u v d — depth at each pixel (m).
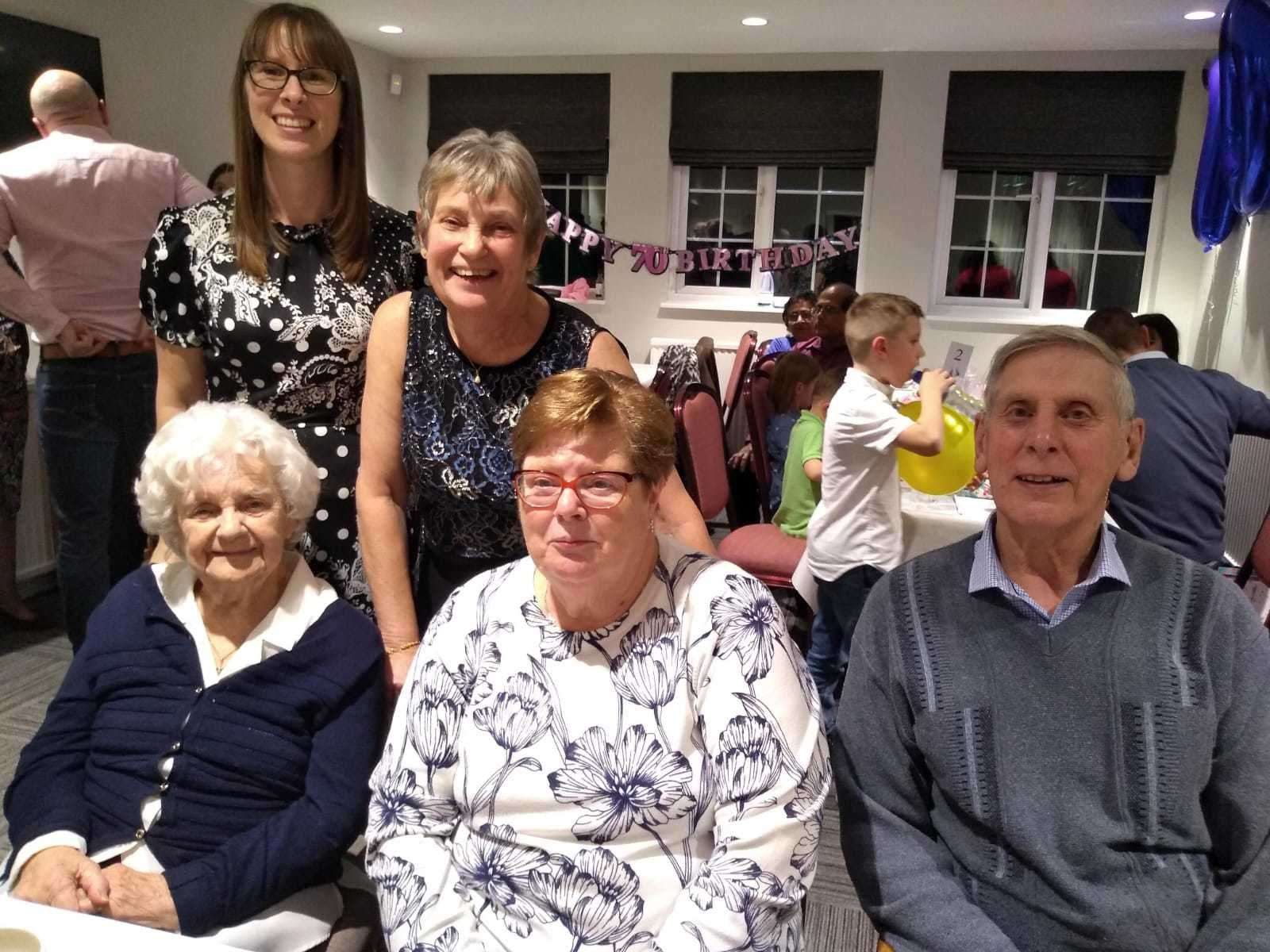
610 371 1.10
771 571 2.95
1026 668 1.12
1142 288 5.77
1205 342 5.23
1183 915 1.06
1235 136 4.11
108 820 1.23
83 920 0.87
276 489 1.26
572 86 6.06
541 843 1.03
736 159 5.92
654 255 5.74
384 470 1.42
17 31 3.60
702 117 5.92
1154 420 2.49
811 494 3.04
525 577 1.15
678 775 1.01
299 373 1.55
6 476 3.17
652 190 6.08
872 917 1.14
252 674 1.24
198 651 1.28
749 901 0.95
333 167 1.56
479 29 5.32
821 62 5.69
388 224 1.64
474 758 1.06
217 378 1.60
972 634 1.15
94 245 2.46
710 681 1.03
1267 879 1.04
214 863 1.16
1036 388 1.12
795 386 3.42
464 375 1.34
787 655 1.05
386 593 1.41
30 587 3.61
